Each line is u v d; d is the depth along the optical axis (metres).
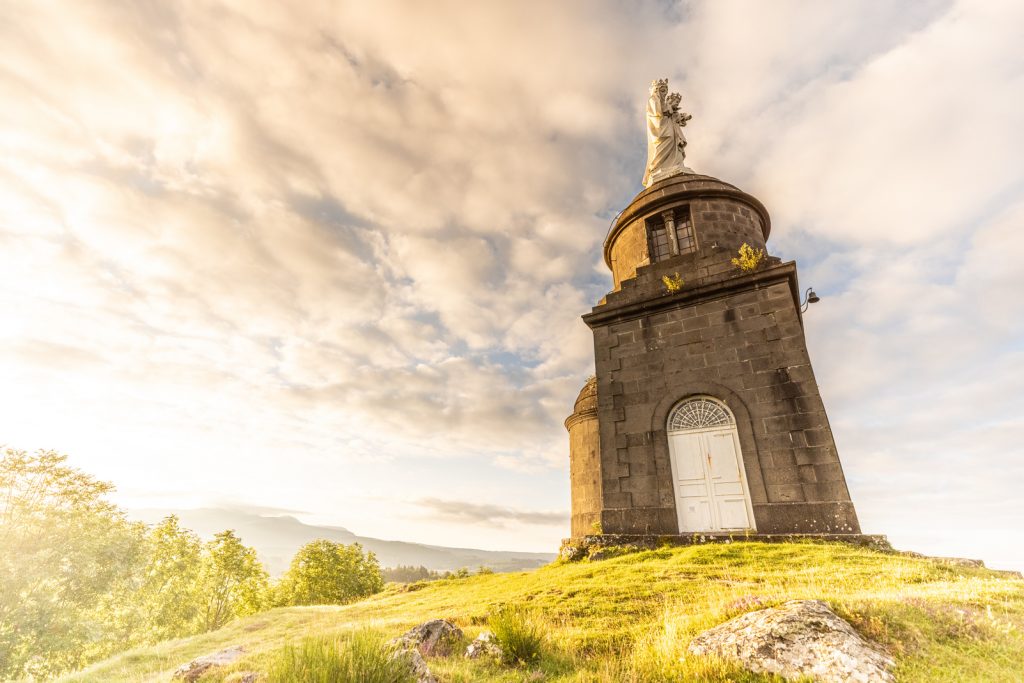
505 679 5.89
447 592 16.08
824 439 13.35
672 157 23.56
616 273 22.42
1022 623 5.55
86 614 24.03
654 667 5.62
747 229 19.62
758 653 5.11
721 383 15.27
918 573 9.04
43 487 24.84
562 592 10.24
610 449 16.05
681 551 12.63
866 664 4.63
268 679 5.59
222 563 42.03
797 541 12.46
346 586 49.81
